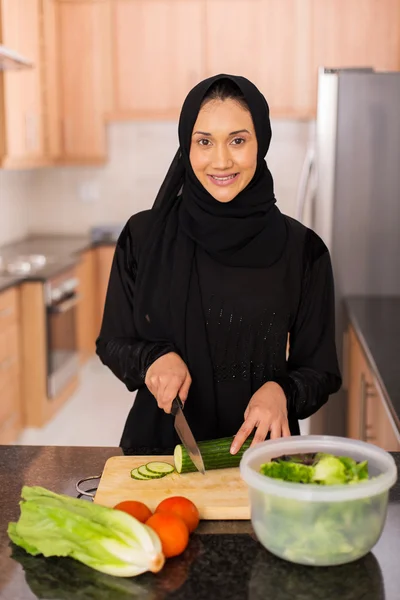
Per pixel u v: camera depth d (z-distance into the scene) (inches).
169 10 206.5
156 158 227.8
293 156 223.8
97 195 229.6
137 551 40.0
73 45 209.5
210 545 44.1
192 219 64.7
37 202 230.1
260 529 42.0
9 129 169.0
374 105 125.2
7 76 167.2
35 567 41.6
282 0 203.2
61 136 212.7
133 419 67.4
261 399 57.1
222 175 58.3
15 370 156.0
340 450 46.3
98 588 39.7
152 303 65.6
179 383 58.2
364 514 40.6
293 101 206.7
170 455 56.5
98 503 48.1
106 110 211.6
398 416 70.9
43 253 191.0
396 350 97.5
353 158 126.6
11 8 167.6
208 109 57.0
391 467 42.9
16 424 157.8
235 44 206.1
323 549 40.6
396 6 201.2
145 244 66.8
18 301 157.9
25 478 53.2
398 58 202.7
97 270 217.8
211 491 49.4
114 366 65.0
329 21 202.7
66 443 161.3
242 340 65.3
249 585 39.9
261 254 64.4
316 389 63.2
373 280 130.3
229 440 53.8
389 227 128.4
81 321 210.1
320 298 66.7
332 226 128.2
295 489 40.3
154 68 209.2
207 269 64.7
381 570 41.3
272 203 64.9
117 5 207.3
